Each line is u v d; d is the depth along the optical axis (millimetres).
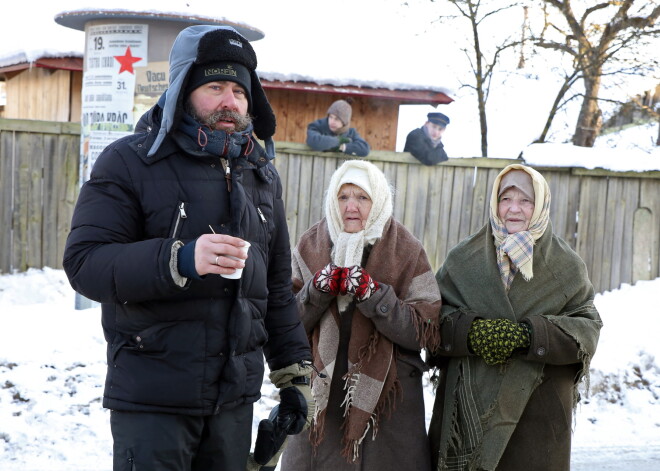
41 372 5098
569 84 10977
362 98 10359
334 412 3225
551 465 3162
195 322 2320
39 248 7203
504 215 3299
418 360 3326
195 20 5727
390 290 3152
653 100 11750
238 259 2148
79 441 4586
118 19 5773
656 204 8078
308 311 3195
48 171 7184
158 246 2172
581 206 7980
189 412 2303
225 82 2441
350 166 3309
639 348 6402
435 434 3359
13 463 4316
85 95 6012
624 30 10766
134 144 2363
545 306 3242
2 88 12750
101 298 2221
